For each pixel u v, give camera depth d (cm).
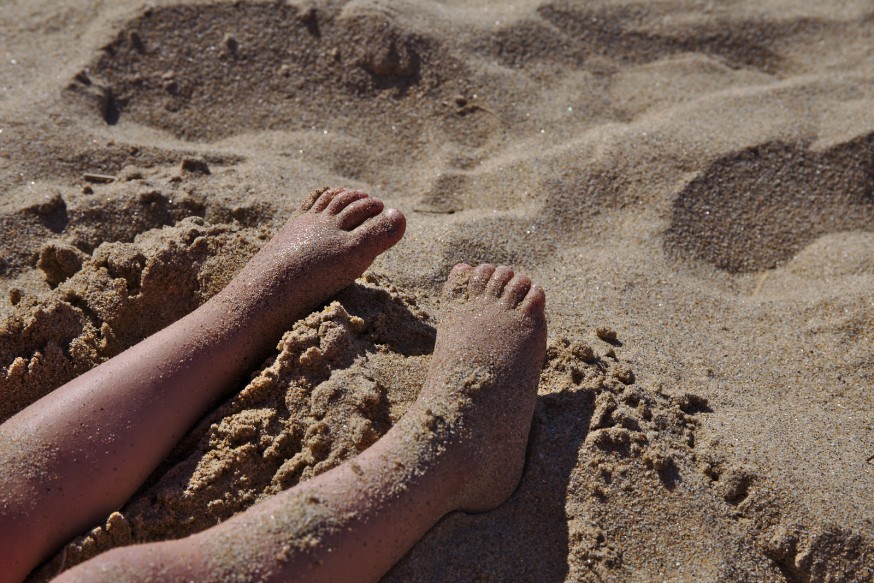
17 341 202
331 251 212
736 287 269
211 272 227
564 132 312
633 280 255
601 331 227
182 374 188
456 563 176
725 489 188
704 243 277
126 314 217
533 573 176
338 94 318
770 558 182
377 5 331
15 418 176
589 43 354
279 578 152
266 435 186
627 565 177
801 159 301
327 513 160
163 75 313
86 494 170
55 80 302
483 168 296
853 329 243
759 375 229
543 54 344
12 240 243
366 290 220
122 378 183
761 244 282
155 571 147
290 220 225
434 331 217
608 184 288
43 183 264
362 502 164
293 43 325
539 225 270
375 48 321
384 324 211
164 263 222
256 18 328
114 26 322
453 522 181
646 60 355
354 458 172
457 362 191
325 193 229
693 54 360
